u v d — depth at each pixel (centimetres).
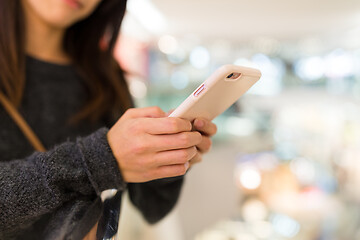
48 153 41
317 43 215
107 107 71
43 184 39
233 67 37
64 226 39
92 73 72
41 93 64
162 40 225
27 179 40
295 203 162
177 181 59
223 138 200
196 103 39
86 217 40
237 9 176
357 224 146
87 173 40
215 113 47
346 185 174
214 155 191
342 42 207
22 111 60
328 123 201
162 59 232
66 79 68
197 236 148
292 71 217
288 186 173
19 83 60
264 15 183
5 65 58
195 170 182
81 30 73
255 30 208
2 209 38
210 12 182
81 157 40
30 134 57
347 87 202
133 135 39
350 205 158
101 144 41
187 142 38
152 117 43
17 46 61
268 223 150
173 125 38
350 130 191
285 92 214
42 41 68
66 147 42
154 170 40
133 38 212
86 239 39
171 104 203
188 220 157
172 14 186
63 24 63
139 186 59
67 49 72
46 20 62
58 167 40
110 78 73
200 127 44
